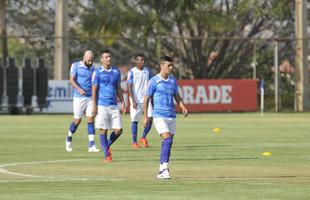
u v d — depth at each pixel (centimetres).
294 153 5453
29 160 4934
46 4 15488
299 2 12975
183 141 6569
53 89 11862
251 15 14488
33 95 11700
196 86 12381
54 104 11862
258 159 5006
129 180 3878
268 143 6375
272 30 14625
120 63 14275
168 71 4072
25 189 3528
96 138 6944
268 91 14050
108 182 3791
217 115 11594
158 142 6500
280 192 3428
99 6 14200
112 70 4953
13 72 11569
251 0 14125
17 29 15375
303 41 12988
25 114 11706
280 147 5975
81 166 4569
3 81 11569
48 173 4200
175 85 4088
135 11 14138
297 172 4253
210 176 4062
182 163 4738
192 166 4562
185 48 13912
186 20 14000
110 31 14188
